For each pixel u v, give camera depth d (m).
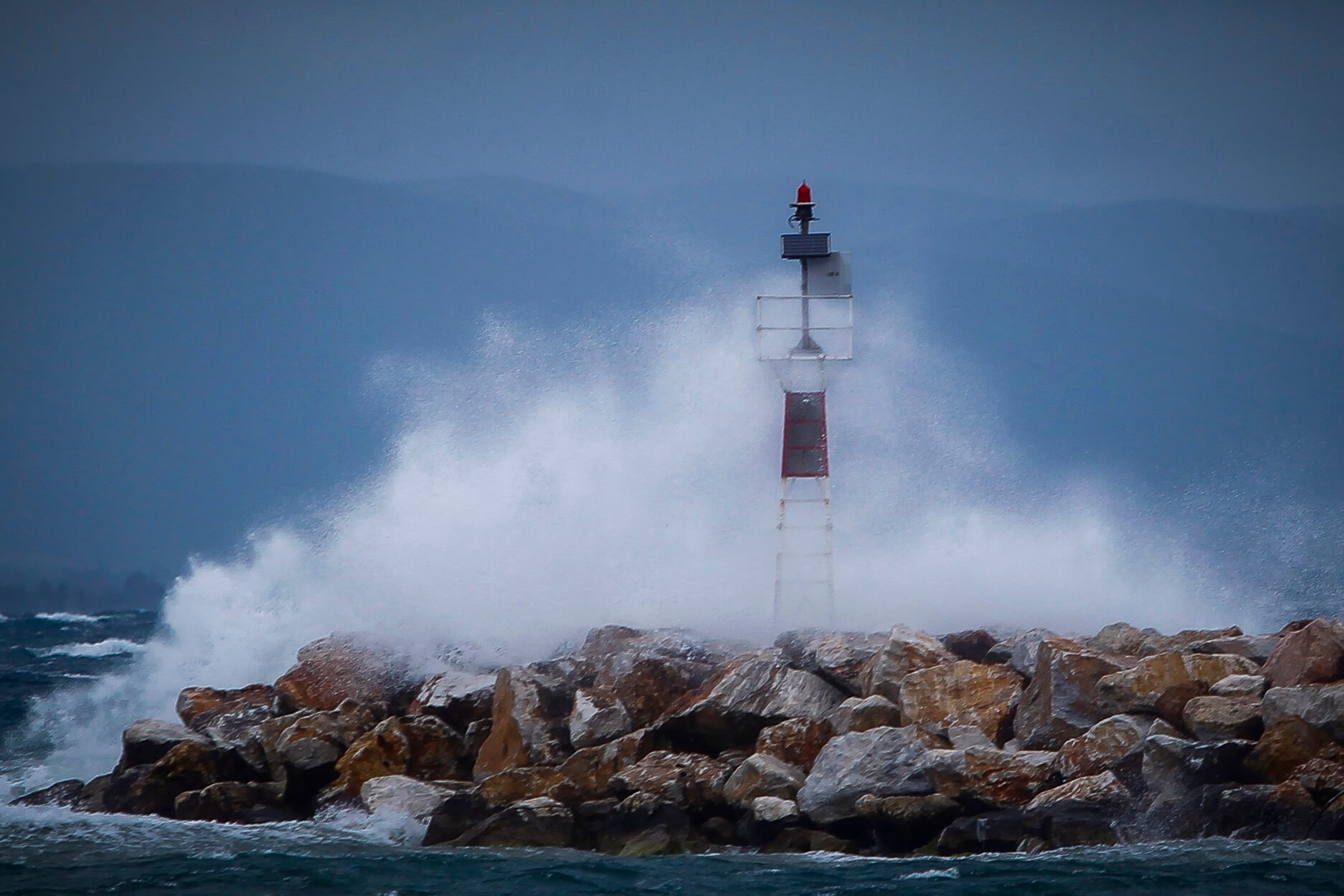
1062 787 56.88
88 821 65.88
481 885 54.09
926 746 60.16
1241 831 54.56
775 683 68.38
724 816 61.56
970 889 51.06
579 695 70.69
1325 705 56.50
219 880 55.56
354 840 62.31
